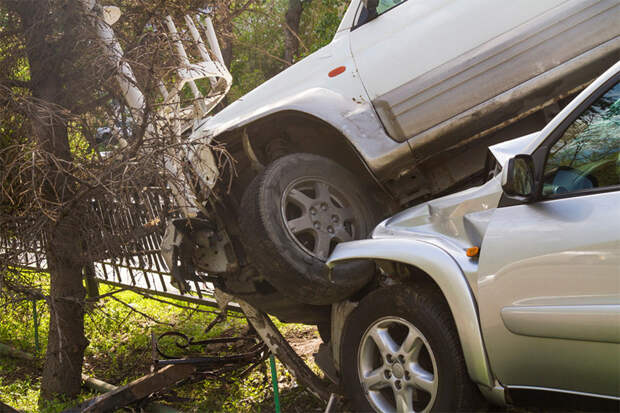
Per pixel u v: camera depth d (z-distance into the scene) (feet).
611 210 8.24
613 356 8.05
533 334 8.82
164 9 15.96
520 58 13.53
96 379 19.51
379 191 15.43
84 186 14.56
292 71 15.47
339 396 13.19
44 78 16.79
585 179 8.77
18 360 23.31
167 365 16.07
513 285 9.11
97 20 15.70
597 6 13.25
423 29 14.37
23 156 13.20
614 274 8.00
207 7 18.33
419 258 10.46
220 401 16.48
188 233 15.02
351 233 14.65
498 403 9.80
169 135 14.23
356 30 15.24
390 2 15.40
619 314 7.84
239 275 15.07
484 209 10.24
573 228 8.52
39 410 18.10
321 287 12.98
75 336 18.92
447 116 13.87
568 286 8.46
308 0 33.40
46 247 16.87
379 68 14.44
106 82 15.10
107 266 28.71
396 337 11.66
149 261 24.88
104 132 16.05
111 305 27.43
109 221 16.30
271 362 13.39
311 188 14.34
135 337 23.59
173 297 25.38
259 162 14.93
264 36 30.27
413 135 13.99
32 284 17.35
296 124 15.65
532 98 13.48
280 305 14.90
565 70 13.29
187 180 13.82
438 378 10.24
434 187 14.78
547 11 13.50
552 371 8.82
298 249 13.25
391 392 11.85
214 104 16.92
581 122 8.94
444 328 10.18
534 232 8.97
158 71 14.83
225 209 14.96
